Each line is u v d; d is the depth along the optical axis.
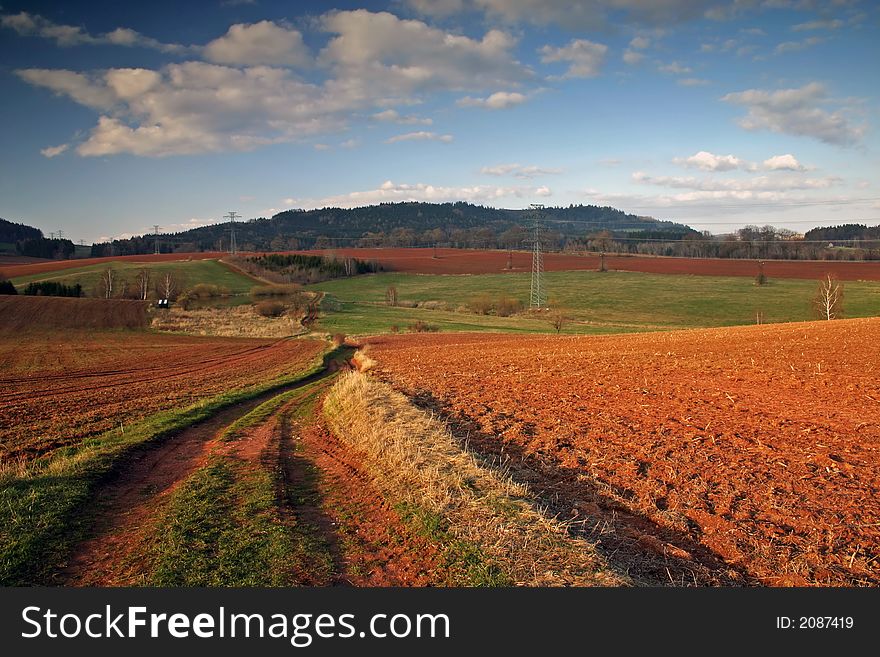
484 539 7.84
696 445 12.59
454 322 81.00
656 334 49.53
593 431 13.96
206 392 25.03
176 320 72.75
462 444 12.95
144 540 8.46
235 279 115.25
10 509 9.18
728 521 8.70
